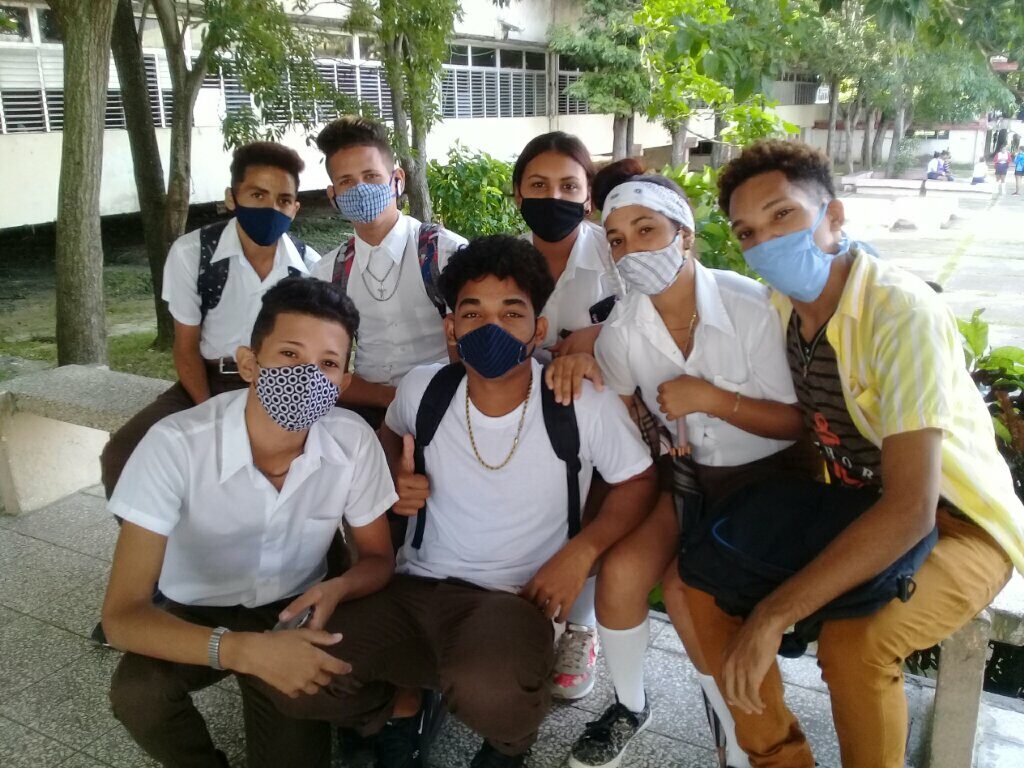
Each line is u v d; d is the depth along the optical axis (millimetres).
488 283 1966
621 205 2002
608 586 2078
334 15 12852
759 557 1795
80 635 2877
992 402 2932
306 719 1949
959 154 29375
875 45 20188
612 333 2193
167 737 1934
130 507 1831
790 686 2586
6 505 3746
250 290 2992
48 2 4406
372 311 2930
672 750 2316
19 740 2379
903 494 1621
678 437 2217
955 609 1748
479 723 1902
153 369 7258
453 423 2135
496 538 2146
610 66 17078
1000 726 2455
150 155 7258
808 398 1988
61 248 4586
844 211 1911
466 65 16672
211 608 2057
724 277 2176
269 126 8180
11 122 10055
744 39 4586
